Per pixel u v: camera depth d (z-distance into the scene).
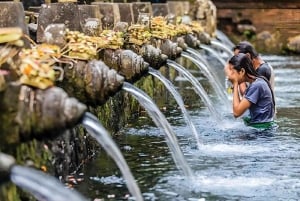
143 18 14.20
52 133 6.23
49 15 9.25
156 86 15.55
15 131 6.02
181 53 14.82
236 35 32.91
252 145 10.53
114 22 13.16
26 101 6.10
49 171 7.68
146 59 12.21
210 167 9.14
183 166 9.20
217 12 33.16
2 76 5.99
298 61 28.05
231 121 12.78
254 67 12.24
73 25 9.34
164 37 14.26
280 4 32.22
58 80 7.49
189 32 19.05
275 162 9.41
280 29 32.31
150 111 10.14
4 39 6.68
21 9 8.05
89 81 8.10
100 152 9.95
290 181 8.45
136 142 10.80
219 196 7.82
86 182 8.34
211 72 17.09
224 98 15.55
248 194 7.91
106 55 10.20
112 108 11.47
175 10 26.89
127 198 7.66
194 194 7.90
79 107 6.22
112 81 8.20
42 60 7.05
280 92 17.66
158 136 11.32
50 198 5.21
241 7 32.84
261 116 11.62
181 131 11.73
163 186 8.22
